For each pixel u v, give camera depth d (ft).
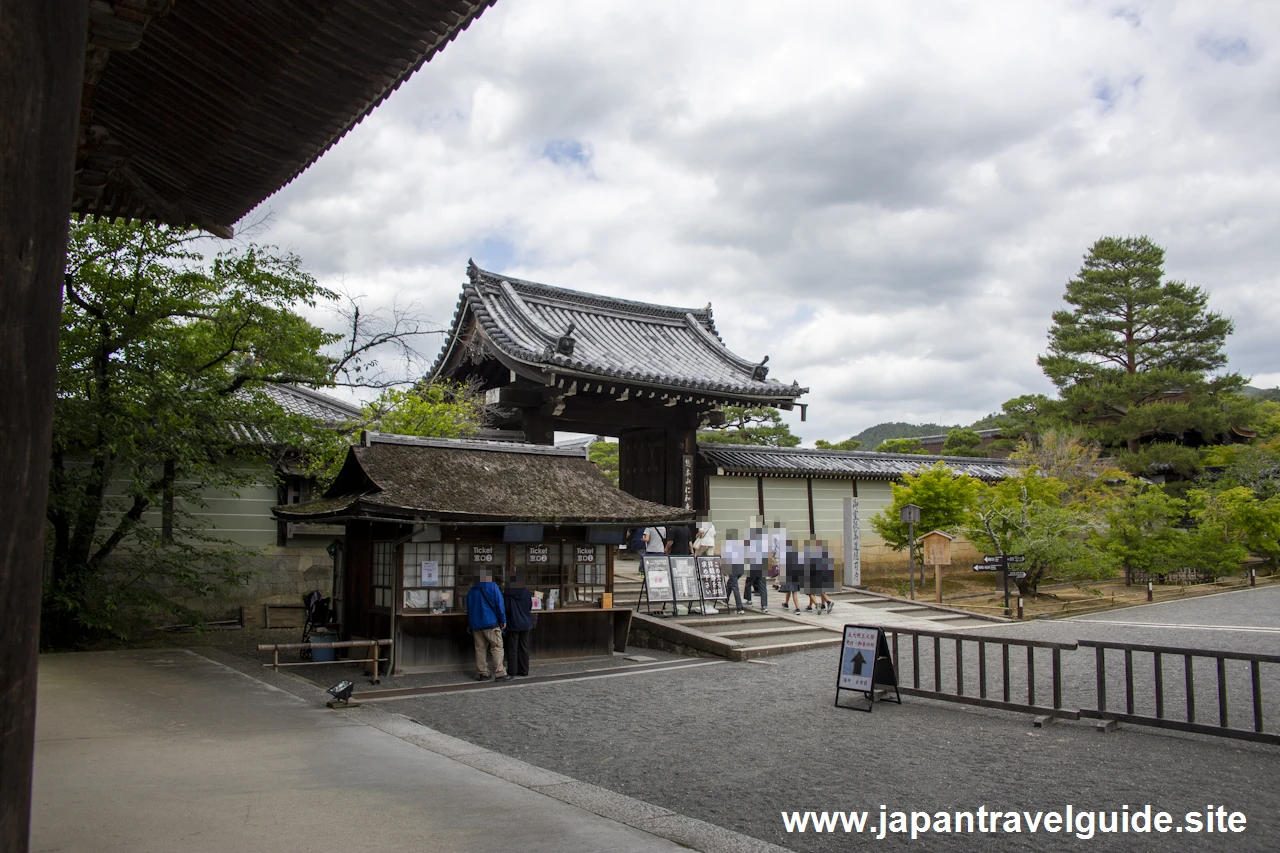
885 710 32.30
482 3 19.76
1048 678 38.91
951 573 87.97
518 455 46.21
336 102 22.86
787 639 50.08
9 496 5.90
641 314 90.48
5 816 5.75
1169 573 90.89
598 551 46.16
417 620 40.24
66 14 6.56
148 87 22.35
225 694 33.27
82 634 48.83
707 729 28.96
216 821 18.03
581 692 35.94
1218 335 130.21
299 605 57.16
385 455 41.47
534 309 80.79
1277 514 90.68
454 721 30.12
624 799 20.54
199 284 46.73
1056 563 70.23
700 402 75.97
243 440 53.57
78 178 24.02
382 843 16.92
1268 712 31.58
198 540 56.70
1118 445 134.41
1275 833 18.71
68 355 44.47
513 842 17.20
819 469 85.92
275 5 19.47
